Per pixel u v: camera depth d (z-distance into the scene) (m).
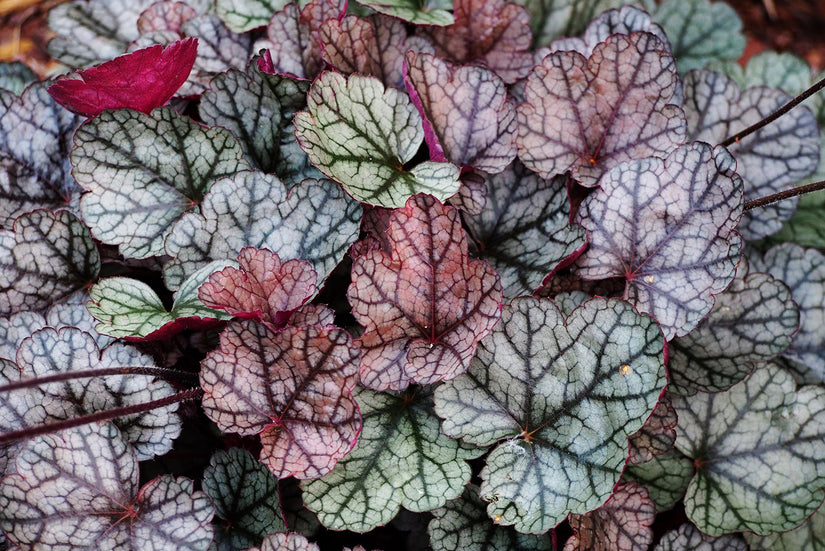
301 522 0.67
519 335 0.64
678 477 0.68
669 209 0.66
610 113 0.69
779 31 1.00
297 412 0.62
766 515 0.67
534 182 0.69
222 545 0.65
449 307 0.63
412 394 0.65
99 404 0.64
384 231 0.67
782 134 0.73
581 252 0.67
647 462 0.69
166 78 0.66
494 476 0.63
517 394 0.64
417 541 0.67
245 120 0.69
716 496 0.68
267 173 0.67
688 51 0.78
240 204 0.65
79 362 0.64
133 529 0.62
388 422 0.64
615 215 0.67
